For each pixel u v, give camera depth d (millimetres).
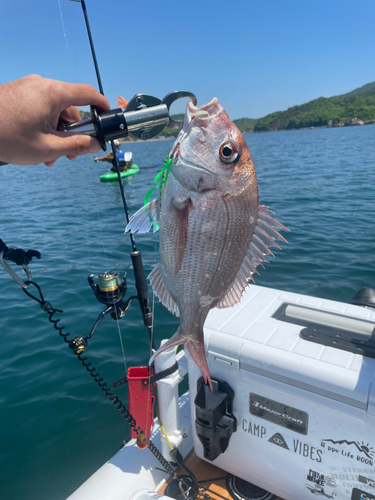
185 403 1060
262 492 843
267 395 713
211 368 774
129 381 812
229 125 486
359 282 2299
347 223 3523
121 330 1919
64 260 2953
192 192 498
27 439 1315
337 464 671
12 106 359
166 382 848
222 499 839
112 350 1768
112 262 2875
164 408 876
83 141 428
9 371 1666
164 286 559
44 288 2443
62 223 4238
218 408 751
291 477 753
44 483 1148
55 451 1262
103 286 839
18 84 372
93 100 431
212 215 499
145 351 1747
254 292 938
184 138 493
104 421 1377
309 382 635
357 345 670
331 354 658
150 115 468
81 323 2002
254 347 702
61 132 413
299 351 676
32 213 4848
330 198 4680
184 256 518
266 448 763
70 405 1459
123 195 861
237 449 817
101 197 5969
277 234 500
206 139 485
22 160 389
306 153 12336
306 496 750
